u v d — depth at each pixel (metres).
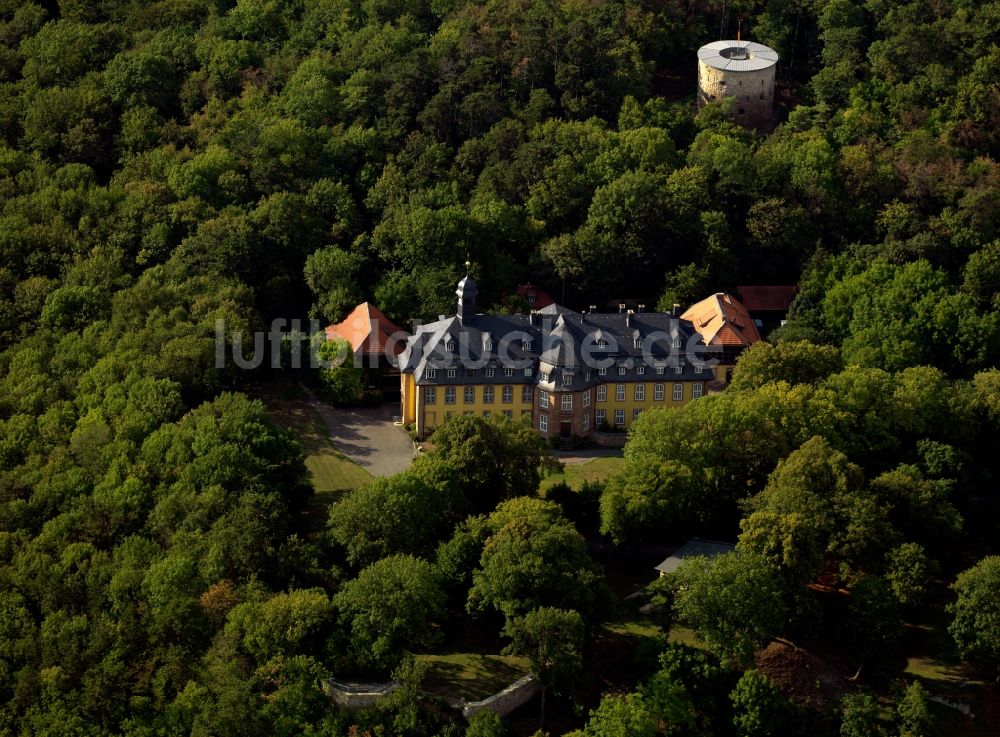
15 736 157.50
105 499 180.75
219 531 168.88
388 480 175.00
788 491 173.50
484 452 179.25
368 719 150.00
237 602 161.88
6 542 176.88
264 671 153.50
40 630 165.50
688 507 180.25
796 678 159.88
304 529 183.62
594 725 147.75
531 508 168.38
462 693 154.75
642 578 175.38
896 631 161.25
